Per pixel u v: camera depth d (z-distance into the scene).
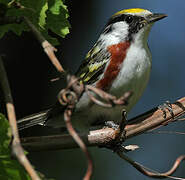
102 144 6.73
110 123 9.55
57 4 6.40
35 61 14.93
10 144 5.48
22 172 5.53
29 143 5.96
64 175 13.78
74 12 16.33
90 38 16.22
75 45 15.98
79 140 4.66
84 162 14.00
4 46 14.62
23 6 6.15
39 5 6.21
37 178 4.51
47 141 6.01
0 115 5.58
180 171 15.16
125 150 6.96
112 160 14.55
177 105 7.33
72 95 5.19
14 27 6.46
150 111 7.29
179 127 15.91
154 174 6.12
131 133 7.01
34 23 6.29
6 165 5.53
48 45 5.39
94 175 14.24
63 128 10.27
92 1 16.67
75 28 16.20
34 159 13.82
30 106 14.61
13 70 14.66
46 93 14.88
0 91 10.02
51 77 15.02
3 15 5.57
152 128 7.16
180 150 15.70
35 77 14.84
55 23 6.41
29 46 14.91
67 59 15.77
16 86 14.60
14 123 5.13
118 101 5.01
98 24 16.50
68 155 14.00
